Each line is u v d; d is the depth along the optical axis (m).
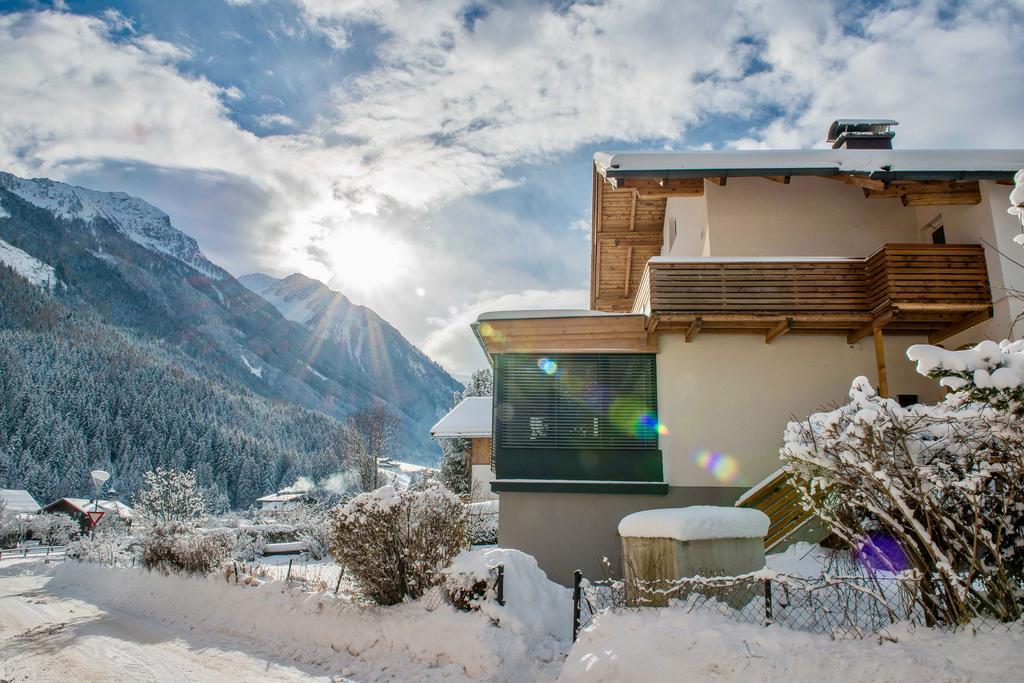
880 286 13.11
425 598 8.98
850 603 6.14
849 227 15.39
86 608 15.30
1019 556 5.39
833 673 4.92
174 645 10.00
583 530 13.63
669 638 5.91
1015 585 5.19
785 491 12.44
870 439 5.59
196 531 16.77
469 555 9.10
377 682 7.37
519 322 14.35
